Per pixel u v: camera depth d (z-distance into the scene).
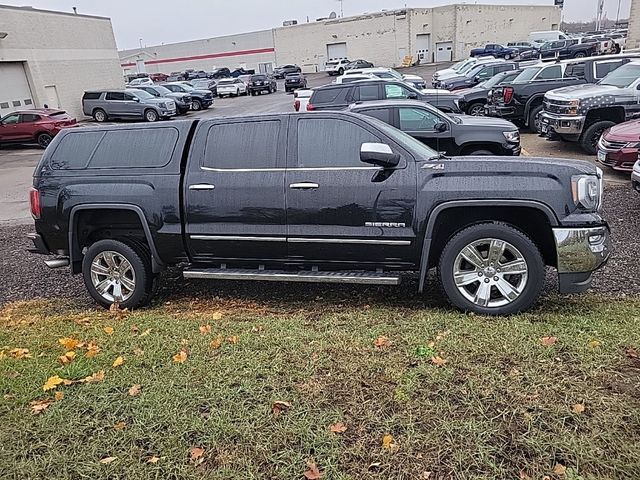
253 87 41.03
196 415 2.84
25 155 19.44
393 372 3.18
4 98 25.53
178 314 4.55
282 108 28.44
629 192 7.89
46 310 4.98
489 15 57.88
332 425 2.69
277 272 4.48
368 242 4.15
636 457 2.36
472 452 2.44
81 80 30.72
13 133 20.92
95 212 4.82
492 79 17.27
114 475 2.42
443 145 8.77
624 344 3.36
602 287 4.53
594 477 2.26
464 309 4.07
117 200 4.59
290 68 56.00
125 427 2.76
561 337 3.50
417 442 2.53
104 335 4.03
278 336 3.81
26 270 6.43
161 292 5.21
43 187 4.79
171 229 4.52
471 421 2.66
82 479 2.41
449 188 3.95
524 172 3.90
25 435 2.74
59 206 4.72
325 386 3.07
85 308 4.98
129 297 4.77
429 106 8.94
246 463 2.46
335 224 4.18
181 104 29.38
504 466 2.35
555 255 4.00
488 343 3.49
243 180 4.34
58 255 5.02
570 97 10.75
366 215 4.11
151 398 3.02
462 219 4.16
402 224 4.05
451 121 8.78
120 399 3.03
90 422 2.82
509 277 3.98
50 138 20.91
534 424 2.61
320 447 2.53
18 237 8.20
